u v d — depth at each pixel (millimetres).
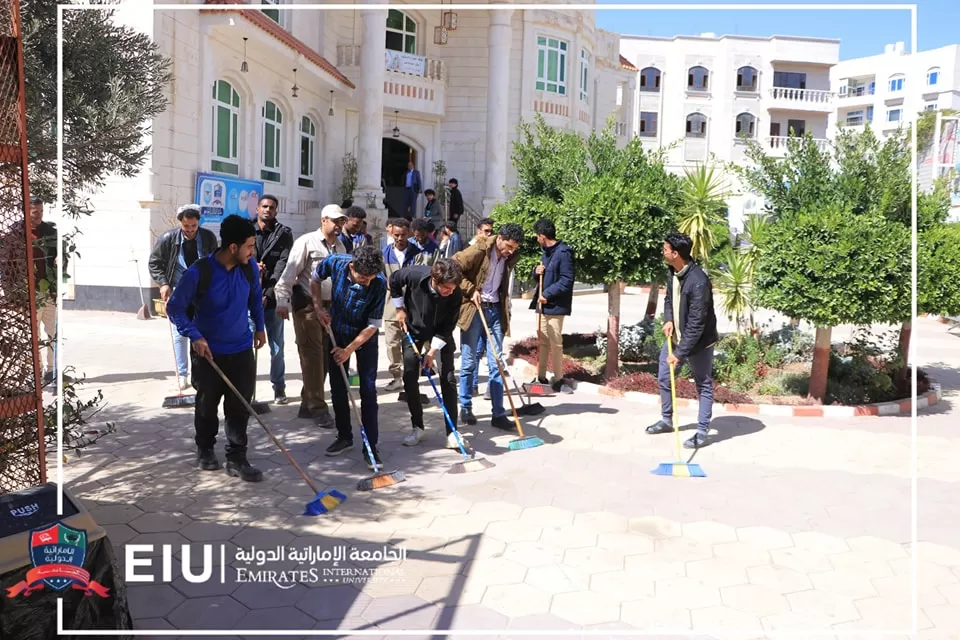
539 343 8469
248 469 5363
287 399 7570
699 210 9555
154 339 10625
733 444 6680
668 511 5082
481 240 7039
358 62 20609
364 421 5723
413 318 6215
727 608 3834
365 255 5492
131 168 4707
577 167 9312
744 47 42688
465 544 4453
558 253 8094
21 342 3486
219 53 14281
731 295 9930
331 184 20469
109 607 3021
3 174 3373
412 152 22016
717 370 9211
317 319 6594
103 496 4988
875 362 9867
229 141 15273
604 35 26938
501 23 20109
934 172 23828
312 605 3732
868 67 58406
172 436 6262
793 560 4406
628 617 3715
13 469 3559
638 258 8461
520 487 5418
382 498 5125
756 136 43188
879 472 6031
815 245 7410
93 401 4863
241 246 5125
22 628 2793
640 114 42969
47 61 4211
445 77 21609
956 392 9539
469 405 7000
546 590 3951
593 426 7105
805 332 10539
